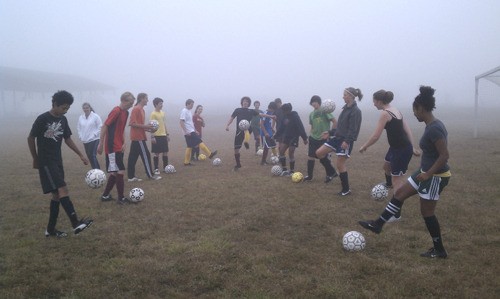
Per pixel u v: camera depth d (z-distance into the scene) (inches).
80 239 202.1
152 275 159.5
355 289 146.5
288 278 155.8
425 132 163.8
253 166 441.4
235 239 201.2
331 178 337.4
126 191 314.5
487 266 164.7
